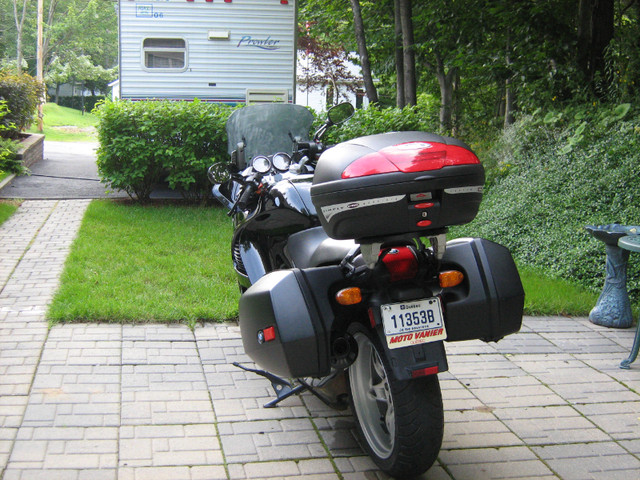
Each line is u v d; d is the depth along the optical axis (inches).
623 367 188.2
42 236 305.7
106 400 155.3
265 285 128.0
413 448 120.1
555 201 322.0
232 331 202.4
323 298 125.9
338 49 916.6
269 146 211.2
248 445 140.3
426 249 133.0
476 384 175.3
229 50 483.2
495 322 134.1
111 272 251.6
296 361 123.3
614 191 307.6
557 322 228.2
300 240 155.4
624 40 404.5
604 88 402.3
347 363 127.9
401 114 392.8
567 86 408.8
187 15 474.9
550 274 279.9
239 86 487.5
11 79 577.3
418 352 120.4
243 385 167.8
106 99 376.5
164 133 379.9
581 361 193.5
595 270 272.1
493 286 133.6
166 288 236.5
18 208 365.4
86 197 409.7
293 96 493.7
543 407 163.0
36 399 153.3
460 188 113.8
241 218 197.8
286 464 134.0
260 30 484.1
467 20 511.5
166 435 142.1
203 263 271.1
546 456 140.3
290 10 484.1
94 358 177.2
